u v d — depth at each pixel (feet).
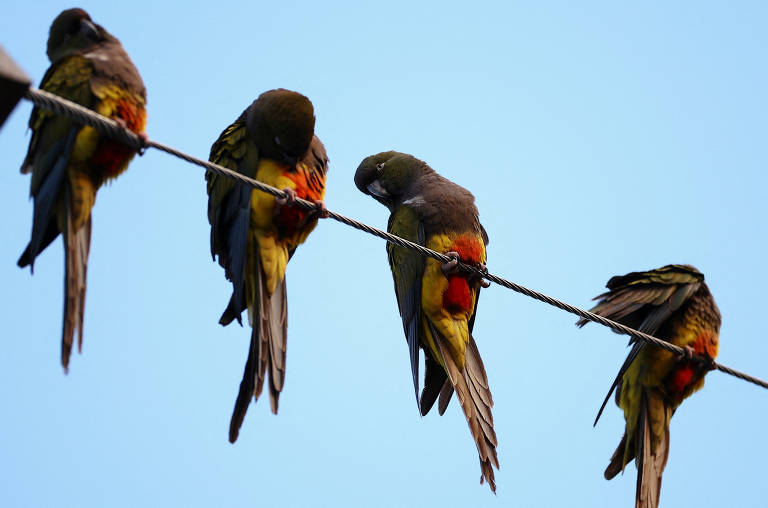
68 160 29.89
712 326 40.93
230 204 36.65
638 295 41.27
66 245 29.76
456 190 40.75
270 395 33.71
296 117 35.53
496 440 38.06
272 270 35.40
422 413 41.16
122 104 30.99
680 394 41.27
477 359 39.65
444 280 38.99
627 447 41.91
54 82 30.99
